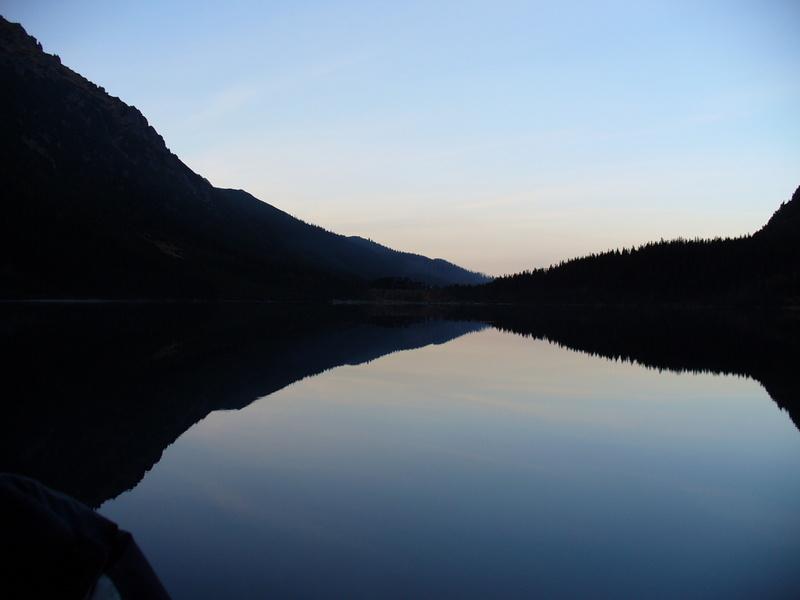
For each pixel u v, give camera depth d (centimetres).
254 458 766
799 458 806
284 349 2173
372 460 770
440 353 2189
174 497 611
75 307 5731
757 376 1630
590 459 796
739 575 450
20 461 717
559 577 443
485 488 662
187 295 10081
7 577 114
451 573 447
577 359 2052
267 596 405
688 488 672
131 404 1088
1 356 1736
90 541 125
